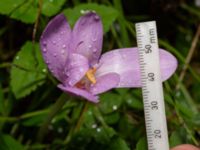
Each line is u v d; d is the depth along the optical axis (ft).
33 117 0.65
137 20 0.83
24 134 0.70
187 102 0.72
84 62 0.49
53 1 0.61
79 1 0.75
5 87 0.74
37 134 0.66
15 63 0.61
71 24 0.62
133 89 0.68
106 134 0.63
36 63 0.61
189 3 0.84
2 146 0.59
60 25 0.47
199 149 0.54
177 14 0.84
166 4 0.82
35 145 0.65
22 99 0.72
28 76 0.61
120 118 0.67
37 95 0.69
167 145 0.53
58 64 0.49
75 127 0.66
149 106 0.52
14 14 0.60
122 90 0.67
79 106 0.66
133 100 0.68
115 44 0.75
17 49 0.77
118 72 0.51
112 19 0.62
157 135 0.52
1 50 0.77
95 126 0.65
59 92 0.70
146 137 0.56
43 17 0.64
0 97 0.65
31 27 0.76
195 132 0.70
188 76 0.81
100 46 0.50
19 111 0.72
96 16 0.49
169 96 0.66
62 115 0.65
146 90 0.51
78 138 0.64
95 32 0.50
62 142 0.66
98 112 0.66
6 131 0.69
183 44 0.83
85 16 0.48
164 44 0.72
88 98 0.44
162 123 0.52
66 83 0.49
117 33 0.76
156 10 0.83
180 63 0.79
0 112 0.66
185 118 0.67
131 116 0.67
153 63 0.50
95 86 0.50
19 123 0.66
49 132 0.70
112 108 0.66
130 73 0.51
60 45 0.48
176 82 0.73
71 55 0.49
